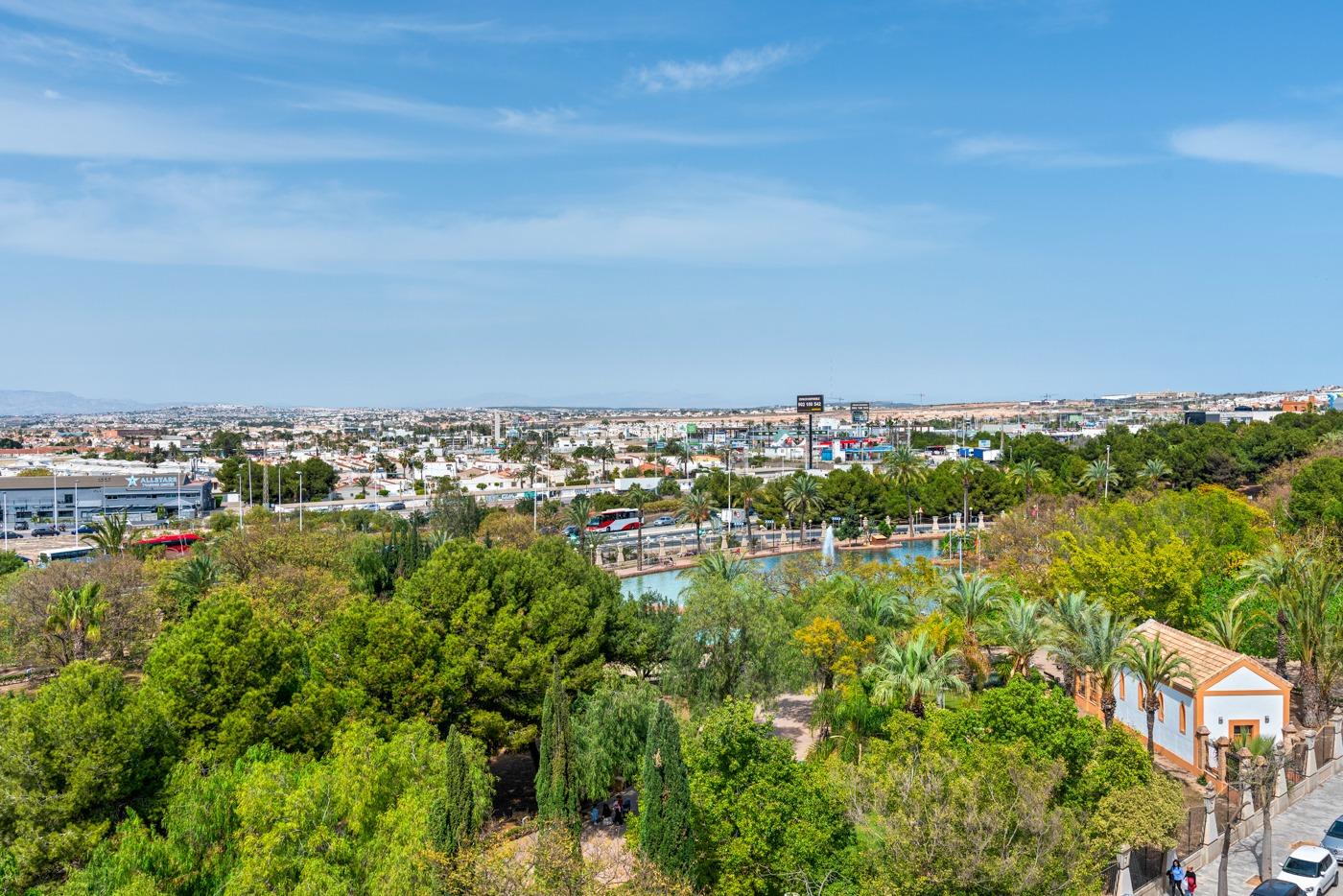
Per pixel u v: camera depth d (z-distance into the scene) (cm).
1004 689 4044
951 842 2888
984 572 9094
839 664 5919
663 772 3588
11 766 3728
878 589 7369
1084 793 3738
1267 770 4381
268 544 9150
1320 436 18775
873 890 3080
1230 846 4197
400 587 6153
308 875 3238
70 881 3338
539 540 7481
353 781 3712
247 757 4134
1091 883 3347
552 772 3997
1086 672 6144
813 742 5875
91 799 3838
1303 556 6625
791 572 7794
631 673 6900
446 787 3509
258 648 4662
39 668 7794
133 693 4381
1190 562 7056
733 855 3594
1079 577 7219
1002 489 17025
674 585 13250
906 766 3638
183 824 3634
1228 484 18262
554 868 3106
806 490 16250
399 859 3306
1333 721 5153
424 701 4978
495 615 5475
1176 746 5294
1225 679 5069
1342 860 3962
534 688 5197
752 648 5934
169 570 8919
